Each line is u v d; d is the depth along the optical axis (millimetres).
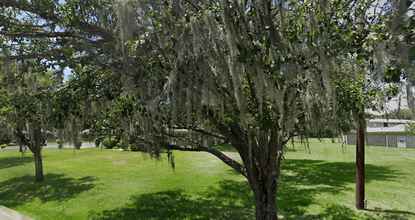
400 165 13633
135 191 8859
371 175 11031
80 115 4422
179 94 3510
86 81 3764
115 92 4344
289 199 7559
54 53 3449
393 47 2074
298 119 4613
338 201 7230
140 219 6008
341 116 5246
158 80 3463
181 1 3678
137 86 3689
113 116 5582
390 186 8859
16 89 4082
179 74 3416
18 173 12039
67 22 3434
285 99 4223
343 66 4457
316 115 4066
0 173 12016
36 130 7078
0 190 8969
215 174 12234
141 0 3305
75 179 10953
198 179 11000
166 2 3561
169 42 3227
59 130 4594
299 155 20219
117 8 3082
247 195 8148
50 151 23281
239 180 10688
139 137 4945
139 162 16391
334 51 2869
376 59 2400
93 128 5723
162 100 3824
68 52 3367
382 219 5688
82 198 7918
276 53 3258
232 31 3051
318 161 16312
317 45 3018
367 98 4449
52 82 4336
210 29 3018
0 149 23125
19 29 3342
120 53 3650
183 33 3156
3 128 4359
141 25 3443
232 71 3039
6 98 4148
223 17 2939
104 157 18953
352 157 18172
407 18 1843
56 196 8164
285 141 5254
